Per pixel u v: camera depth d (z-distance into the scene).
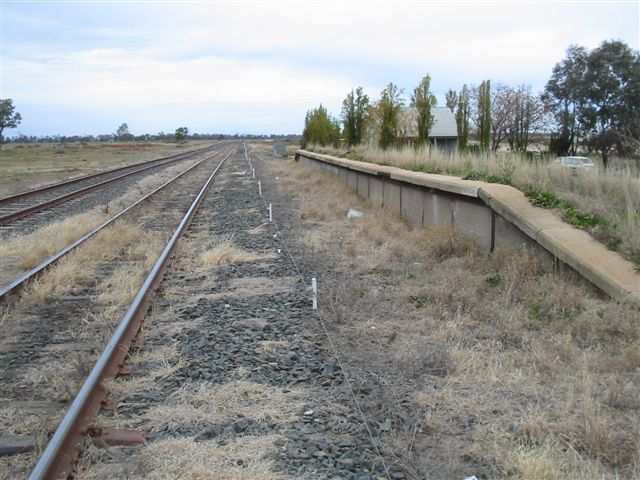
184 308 8.12
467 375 5.71
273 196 23.00
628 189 10.87
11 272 10.61
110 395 5.38
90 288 9.41
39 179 33.34
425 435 4.66
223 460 4.31
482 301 7.89
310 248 12.24
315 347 6.57
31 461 4.34
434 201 13.41
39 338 7.13
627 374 5.65
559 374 5.64
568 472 4.07
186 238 13.69
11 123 125.12
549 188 11.12
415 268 10.05
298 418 4.93
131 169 43.12
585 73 52.03
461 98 44.41
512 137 55.59
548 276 8.38
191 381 5.71
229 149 106.31
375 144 33.00
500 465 4.21
